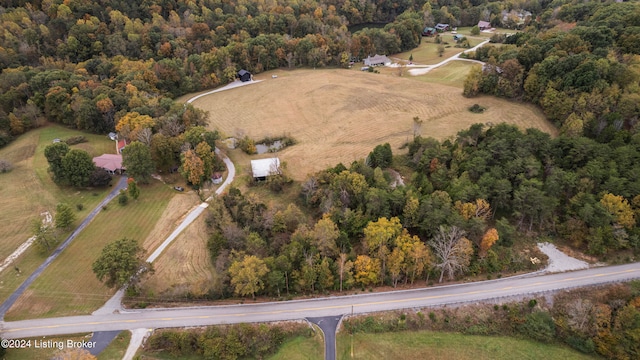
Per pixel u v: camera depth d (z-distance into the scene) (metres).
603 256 77.44
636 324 63.16
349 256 75.00
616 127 96.56
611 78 109.06
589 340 64.88
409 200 81.06
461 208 79.25
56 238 84.12
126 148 98.06
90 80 133.12
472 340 66.75
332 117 135.62
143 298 70.88
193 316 68.00
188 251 81.44
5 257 79.50
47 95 124.81
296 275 71.56
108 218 90.44
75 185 99.06
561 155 91.19
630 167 83.00
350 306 70.31
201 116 122.25
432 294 72.25
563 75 116.44
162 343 63.44
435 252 74.94
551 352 65.56
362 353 64.44
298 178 103.38
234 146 120.62
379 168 92.94
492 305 70.56
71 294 71.56
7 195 97.12
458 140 101.56
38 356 60.84
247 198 90.50
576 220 78.94
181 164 103.31
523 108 127.00
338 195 87.00
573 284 73.12
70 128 128.25
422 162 96.00
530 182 81.94
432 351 64.94
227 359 61.78
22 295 71.19
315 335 66.00
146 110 119.31
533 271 76.06
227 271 71.88
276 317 68.19
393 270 71.06
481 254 75.94
